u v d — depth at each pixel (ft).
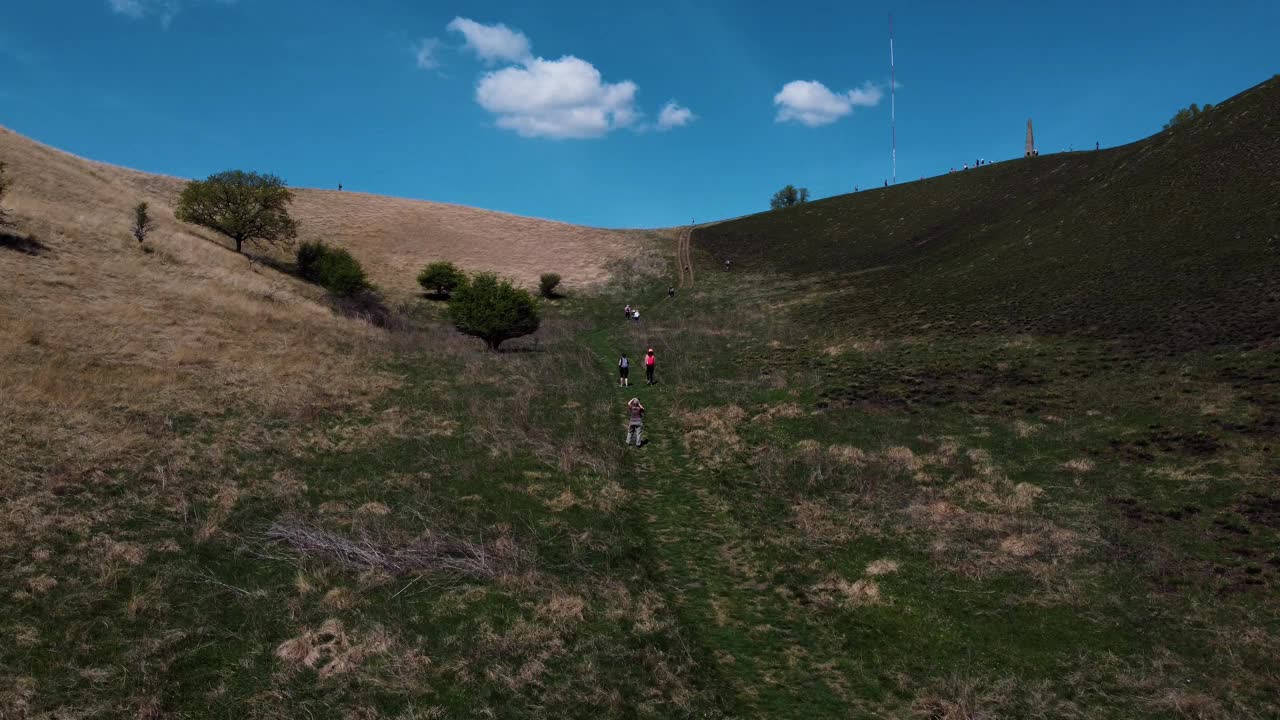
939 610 36.65
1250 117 164.35
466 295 121.19
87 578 33.30
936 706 29.55
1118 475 50.93
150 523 39.65
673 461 62.59
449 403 73.51
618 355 116.57
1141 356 77.05
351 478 50.65
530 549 41.86
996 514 46.96
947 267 167.22
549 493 51.16
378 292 166.30
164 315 83.97
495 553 40.47
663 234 275.39
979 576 39.47
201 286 101.19
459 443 60.70
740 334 128.98
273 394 66.54
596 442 64.90
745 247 255.70
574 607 35.29
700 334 131.54
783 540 45.73
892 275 179.52
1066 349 85.51
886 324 121.19
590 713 27.81
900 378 84.17
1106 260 126.93
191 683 27.50
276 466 50.78
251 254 152.66
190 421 56.13
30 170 127.24
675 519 49.70
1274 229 112.47
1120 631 33.76
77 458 44.98
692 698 29.37
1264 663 30.40
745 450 63.87
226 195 143.64
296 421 60.80
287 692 27.48
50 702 25.27
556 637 32.71
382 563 37.99
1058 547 41.83
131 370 63.87
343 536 40.86
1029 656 32.58
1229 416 57.26
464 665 30.12
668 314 168.66
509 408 73.05
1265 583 35.91
